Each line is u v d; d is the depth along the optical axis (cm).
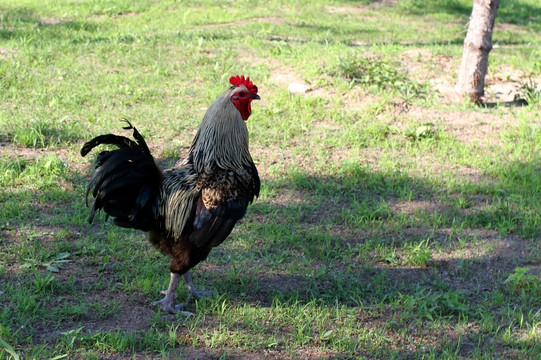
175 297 617
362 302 634
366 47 1606
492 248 752
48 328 553
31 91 1191
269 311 602
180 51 1497
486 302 643
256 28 1866
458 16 2308
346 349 551
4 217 745
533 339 575
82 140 999
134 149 546
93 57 1426
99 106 1147
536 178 935
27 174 863
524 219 816
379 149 1052
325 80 1297
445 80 1381
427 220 816
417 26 2108
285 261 714
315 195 880
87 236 732
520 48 1727
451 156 1023
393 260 718
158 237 583
